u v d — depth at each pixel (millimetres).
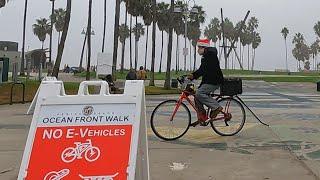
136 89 4043
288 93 25938
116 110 3967
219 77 8359
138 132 3869
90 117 3943
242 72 103688
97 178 3676
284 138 8328
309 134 8766
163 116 8398
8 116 12602
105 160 3744
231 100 8852
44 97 4035
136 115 3930
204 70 8305
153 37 34188
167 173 5918
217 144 7855
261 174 5824
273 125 10094
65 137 3861
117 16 29906
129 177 3664
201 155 6980
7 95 20266
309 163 6348
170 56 29828
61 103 4016
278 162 6449
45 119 3953
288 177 5660
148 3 72812
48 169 3727
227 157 6820
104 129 3887
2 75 27406
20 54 58500
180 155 6984
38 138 3863
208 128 9656
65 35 25938
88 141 3834
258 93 25812
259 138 8383
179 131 8359
